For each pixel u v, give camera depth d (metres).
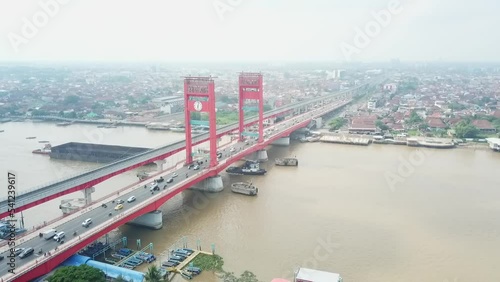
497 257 84.38
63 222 88.38
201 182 128.88
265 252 86.69
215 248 88.69
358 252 86.38
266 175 144.62
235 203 116.94
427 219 102.81
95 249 86.38
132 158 127.19
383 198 118.19
